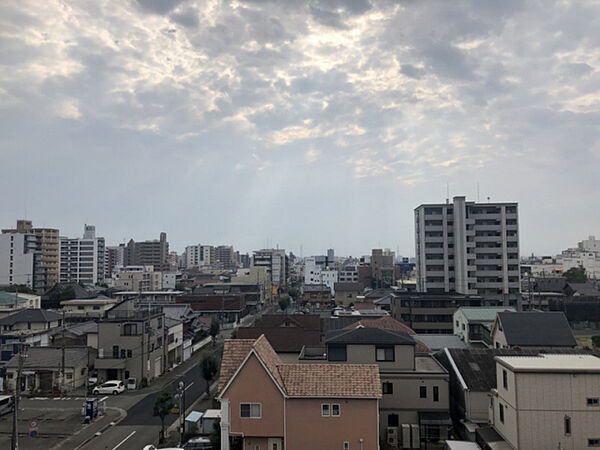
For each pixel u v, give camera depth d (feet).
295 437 81.97
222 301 314.96
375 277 543.39
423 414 99.76
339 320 188.03
